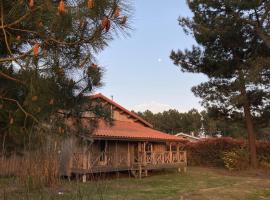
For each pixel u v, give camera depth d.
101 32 3.55
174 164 25.36
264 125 26.31
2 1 3.48
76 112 4.87
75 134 5.18
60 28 3.44
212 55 24.97
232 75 25.09
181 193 15.12
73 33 3.57
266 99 24.56
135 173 22.28
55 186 5.35
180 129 74.19
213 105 26.22
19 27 3.64
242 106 25.34
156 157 24.06
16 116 4.37
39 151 5.28
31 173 5.11
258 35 23.30
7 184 5.04
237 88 24.02
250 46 24.41
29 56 3.73
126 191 14.12
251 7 21.61
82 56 4.05
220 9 24.09
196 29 24.06
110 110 5.87
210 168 29.05
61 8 3.17
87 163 17.95
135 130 24.81
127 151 24.27
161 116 75.69
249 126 25.45
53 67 3.96
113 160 21.23
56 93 4.26
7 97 4.40
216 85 25.61
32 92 3.92
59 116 4.81
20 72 3.94
